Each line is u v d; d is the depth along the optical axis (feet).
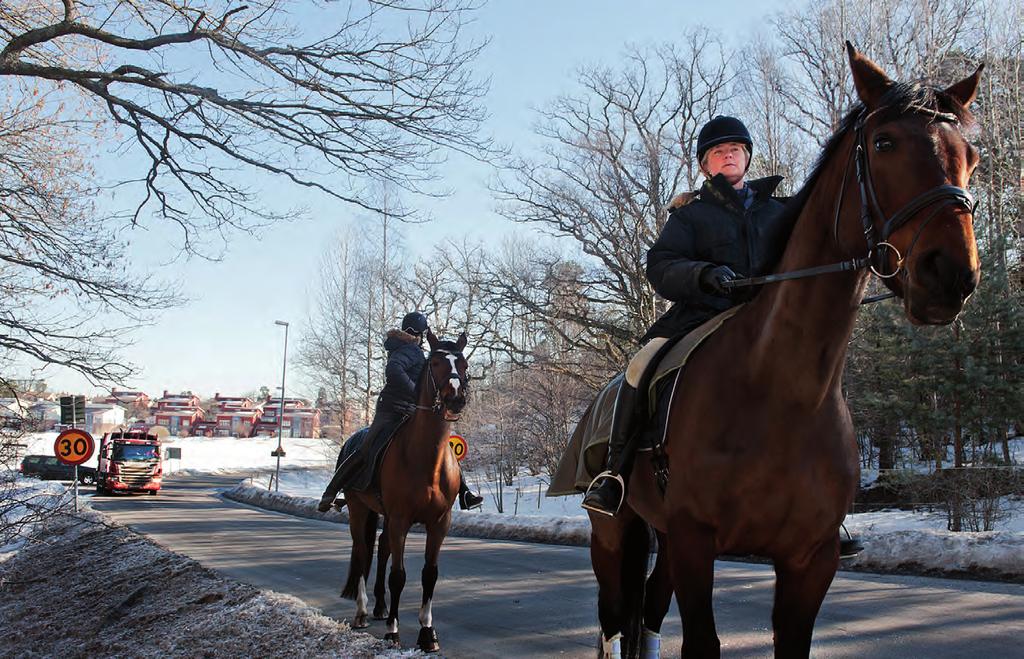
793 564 10.38
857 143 9.21
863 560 32.01
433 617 25.48
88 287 31.60
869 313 58.34
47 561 42.65
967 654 18.38
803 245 10.05
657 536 14.57
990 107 70.28
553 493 15.96
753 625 21.91
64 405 54.13
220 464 232.94
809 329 9.73
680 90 99.19
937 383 48.73
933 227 7.95
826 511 10.07
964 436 49.55
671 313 13.11
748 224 12.34
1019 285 57.36
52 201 32.30
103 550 41.91
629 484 12.84
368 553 25.50
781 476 9.96
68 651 25.16
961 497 40.27
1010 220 65.62
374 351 137.39
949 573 29.25
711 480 10.28
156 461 122.42
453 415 22.18
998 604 23.43
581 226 100.12
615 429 12.54
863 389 59.06
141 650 22.52
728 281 10.66
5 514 30.40
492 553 42.01
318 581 33.53
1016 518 42.04
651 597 14.42
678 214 12.75
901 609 23.22
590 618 24.53
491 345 102.01
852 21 80.53
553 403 92.32
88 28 24.30
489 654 20.49
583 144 98.68
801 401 9.87
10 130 32.48
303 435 363.15
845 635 20.43
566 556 40.16
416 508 22.39
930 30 74.74
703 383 10.80
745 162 13.29
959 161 8.29
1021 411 46.52
